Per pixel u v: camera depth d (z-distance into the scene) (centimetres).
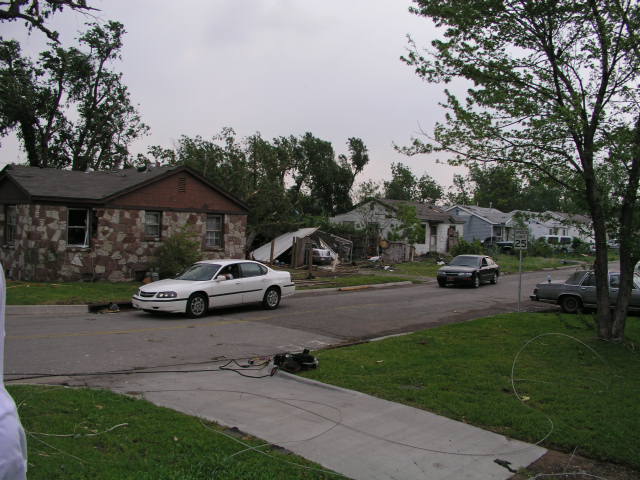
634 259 966
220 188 2208
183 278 1410
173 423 525
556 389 684
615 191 956
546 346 965
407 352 916
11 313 1303
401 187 7406
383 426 553
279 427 543
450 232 4450
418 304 1725
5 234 1962
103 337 1035
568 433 529
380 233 3738
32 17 1367
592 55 916
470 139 946
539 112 920
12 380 710
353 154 6056
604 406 616
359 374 767
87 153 3612
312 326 1261
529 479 441
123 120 3672
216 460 437
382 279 2480
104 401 588
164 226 2059
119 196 1914
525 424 554
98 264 1878
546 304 1784
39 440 455
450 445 507
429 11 941
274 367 781
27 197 1755
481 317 1465
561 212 1166
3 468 144
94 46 3309
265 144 3359
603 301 995
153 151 3247
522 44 962
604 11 899
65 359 845
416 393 667
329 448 491
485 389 686
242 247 2325
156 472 406
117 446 456
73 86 3394
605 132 918
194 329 1169
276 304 1537
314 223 3681
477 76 954
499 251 4731
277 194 3278
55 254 1772
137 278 1977
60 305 1380
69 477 386
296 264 2886
